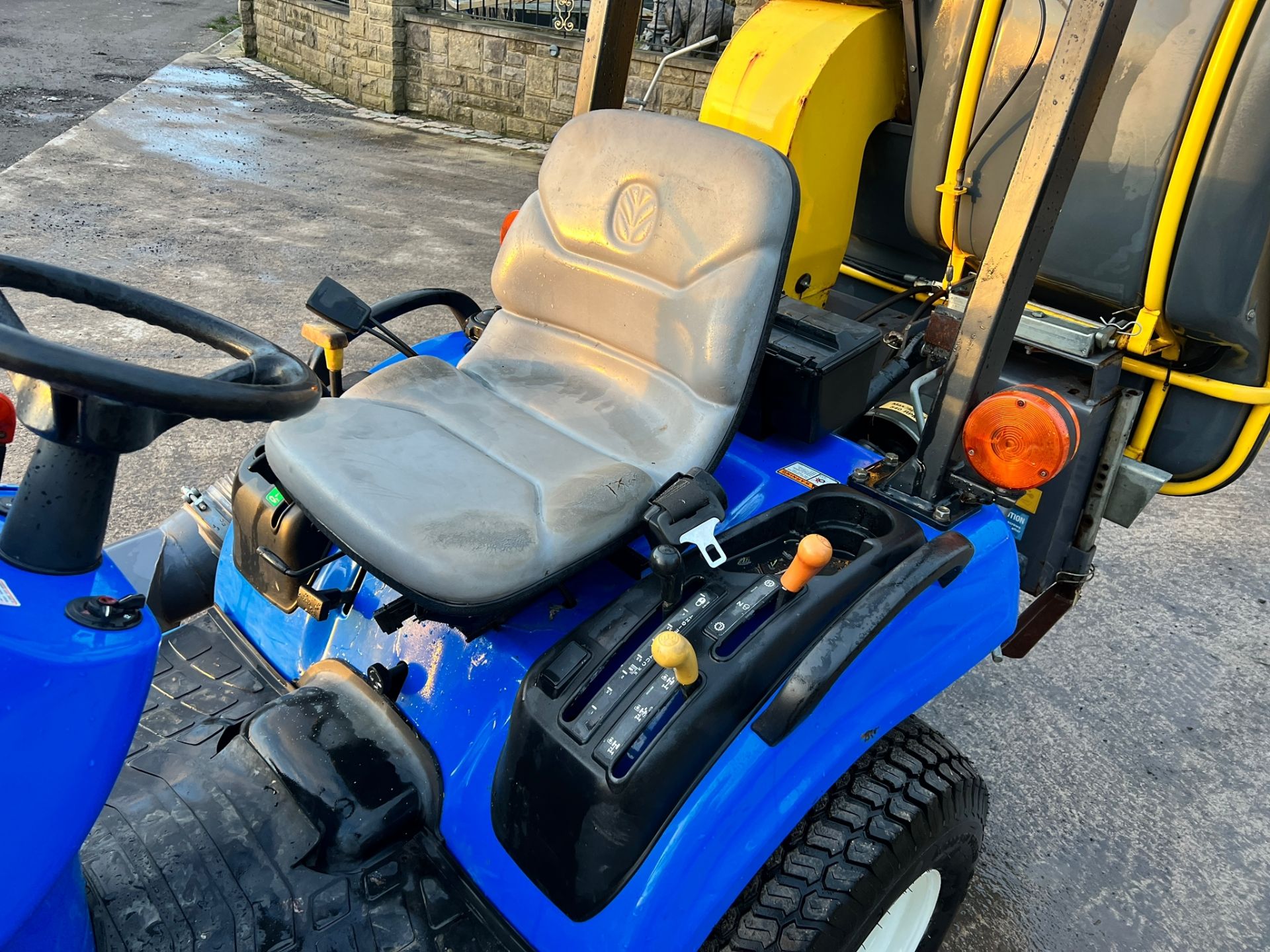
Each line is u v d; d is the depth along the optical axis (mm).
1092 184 1857
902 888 1463
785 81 2209
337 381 1823
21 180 6234
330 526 1407
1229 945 1963
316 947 1296
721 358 1561
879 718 1386
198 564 2135
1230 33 1618
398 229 5906
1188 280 1804
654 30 7152
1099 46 1270
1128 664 2746
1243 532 3404
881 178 2514
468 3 8961
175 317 1095
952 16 2021
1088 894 2057
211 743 1557
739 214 1544
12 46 10023
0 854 897
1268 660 2791
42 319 4195
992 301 1438
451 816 1438
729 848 1241
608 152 1728
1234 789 2350
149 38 11109
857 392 1795
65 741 915
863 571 1413
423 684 1550
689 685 1222
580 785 1231
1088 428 1929
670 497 1403
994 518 1651
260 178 6730
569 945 1271
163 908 1291
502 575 1321
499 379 1818
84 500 940
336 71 9320
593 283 1739
